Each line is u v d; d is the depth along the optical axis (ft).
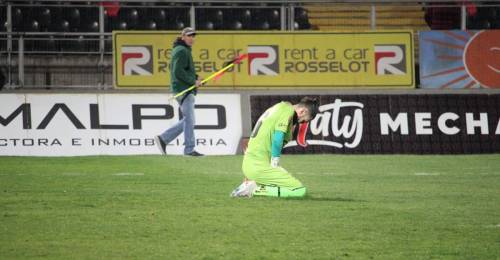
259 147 91.81
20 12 178.60
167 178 111.55
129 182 106.93
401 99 150.71
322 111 148.56
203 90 162.91
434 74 169.58
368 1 172.45
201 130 147.33
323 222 76.48
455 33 170.40
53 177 111.96
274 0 172.65
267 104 149.79
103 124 145.48
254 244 66.80
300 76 164.35
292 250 64.69
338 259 61.82
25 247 65.51
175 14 181.57
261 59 164.25
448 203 89.86
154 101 147.95
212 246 65.98
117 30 176.86
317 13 182.50
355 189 101.65
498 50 170.91
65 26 180.04
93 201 89.35
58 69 170.40
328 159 139.13
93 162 132.05
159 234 70.74
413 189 102.17
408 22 185.47
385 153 148.25
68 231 72.02
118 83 163.43
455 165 131.34
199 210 82.99
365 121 149.18
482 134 151.33
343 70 165.07
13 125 142.92
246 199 90.53
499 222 77.61
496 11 181.78
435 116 150.61
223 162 133.18
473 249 65.57
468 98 152.35
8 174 115.24
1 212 81.82
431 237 70.13
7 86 165.99
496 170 124.67
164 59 164.55
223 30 171.42
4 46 170.91
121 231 72.02
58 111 144.66
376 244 67.15
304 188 91.81
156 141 143.13
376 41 165.89
